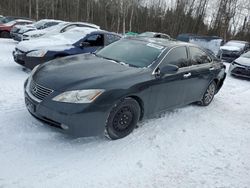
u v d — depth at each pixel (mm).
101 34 8180
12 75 6941
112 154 3588
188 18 41094
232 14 35188
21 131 3812
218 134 4703
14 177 2893
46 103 3402
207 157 3852
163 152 3822
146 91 4055
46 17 42250
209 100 6262
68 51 7285
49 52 6988
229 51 16109
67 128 3373
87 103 3355
